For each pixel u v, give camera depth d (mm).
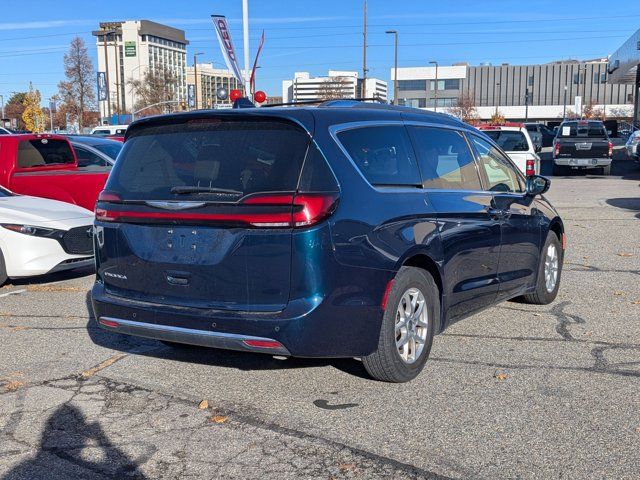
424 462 3676
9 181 10906
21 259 7988
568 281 8094
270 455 3795
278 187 4172
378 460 3709
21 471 3664
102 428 4184
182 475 3594
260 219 4148
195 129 4621
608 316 6551
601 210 14781
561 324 6305
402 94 115188
